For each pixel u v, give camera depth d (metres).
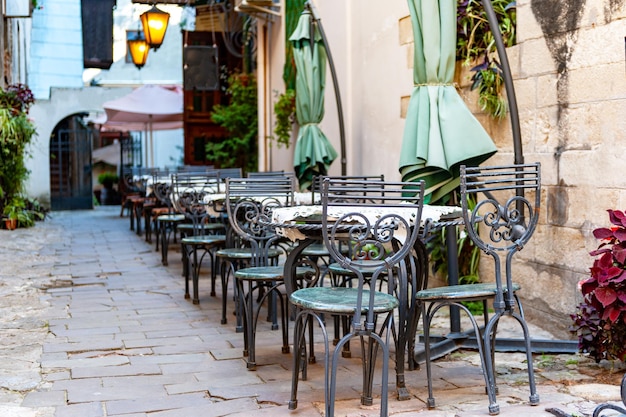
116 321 5.31
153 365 4.11
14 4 11.71
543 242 4.77
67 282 7.12
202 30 14.88
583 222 4.38
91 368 4.05
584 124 4.36
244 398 3.50
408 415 3.21
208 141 14.97
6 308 5.81
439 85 4.50
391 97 6.91
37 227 13.33
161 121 17.20
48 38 19.62
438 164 4.33
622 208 4.06
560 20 4.54
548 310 4.73
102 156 23.45
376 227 3.04
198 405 3.41
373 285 3.03
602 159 4.21
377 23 7.21
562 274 4.58
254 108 13.35
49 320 5.34
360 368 4.03
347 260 3.02
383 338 4.73
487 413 3.19
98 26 10.80
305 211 3.45
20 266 8.19
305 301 3.14
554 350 4.17
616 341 3.64
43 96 19.69
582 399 3.34
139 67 12.46
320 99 7.68
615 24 4.09
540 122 4.77
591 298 3.65
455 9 4.52
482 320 5.10
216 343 4.63
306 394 3.55
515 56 5.01
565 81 4.52
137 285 6.94
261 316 5.54
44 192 17.45
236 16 14.26
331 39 8.57
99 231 12.70
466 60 5.46
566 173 4.52
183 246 7.40
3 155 12.46
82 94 17.78
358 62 7.78
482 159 4.49
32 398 3.51
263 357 4.30
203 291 6.60
